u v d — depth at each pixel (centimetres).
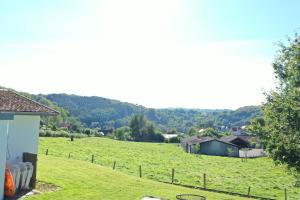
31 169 1866
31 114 1752
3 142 1595
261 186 3916
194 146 8962
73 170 2527
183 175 4312
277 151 1870
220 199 2295
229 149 8744
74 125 12694
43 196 1741
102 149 6919
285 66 2014
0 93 1925
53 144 6462
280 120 1916
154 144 10781
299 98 1855
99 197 1880
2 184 1602
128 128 13162
